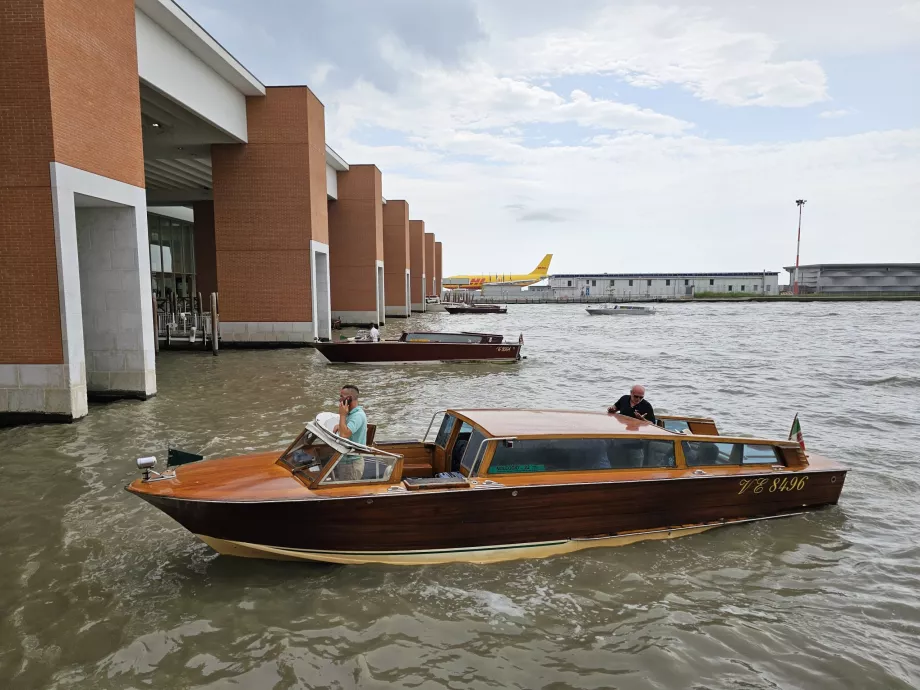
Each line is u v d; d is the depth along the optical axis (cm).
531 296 11438
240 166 2658
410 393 1639
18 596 541
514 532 620
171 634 487
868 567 638
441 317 6194
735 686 449
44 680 431
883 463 1015
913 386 1838
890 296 9894
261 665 453
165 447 1041
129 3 1423
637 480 655
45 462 948
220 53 2152
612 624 522
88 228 1455
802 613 551
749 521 727
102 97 1316
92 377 1484
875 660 484
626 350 2895
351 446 603
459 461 699
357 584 569
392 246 5850
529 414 734
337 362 2248
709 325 4853
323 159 2939
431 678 446
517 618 526
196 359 2341
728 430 1271
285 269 2697
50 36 1148
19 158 1165
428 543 600
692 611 547
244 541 585
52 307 1199
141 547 641
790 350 2873
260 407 1395
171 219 4153
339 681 439
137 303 1465
